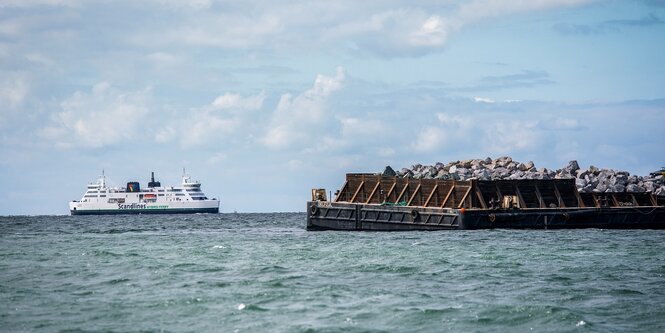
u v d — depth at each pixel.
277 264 149.25
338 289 116.38
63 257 168.38
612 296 109.94
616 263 147.00
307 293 112.94
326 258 159.62
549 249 173.50
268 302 106.19
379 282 123.88
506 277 129.12
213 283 122.75
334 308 101.88
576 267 141.25
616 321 94.44
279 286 119.56
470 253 166.38
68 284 123.56
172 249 189.62
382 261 152.25
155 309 101.88
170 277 130.50
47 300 108.44
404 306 102.81
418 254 165.25
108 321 95.25
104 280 127.94
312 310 100.62
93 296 111.56
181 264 149.75
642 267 140.88
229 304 104.75
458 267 141.88
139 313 99.56
